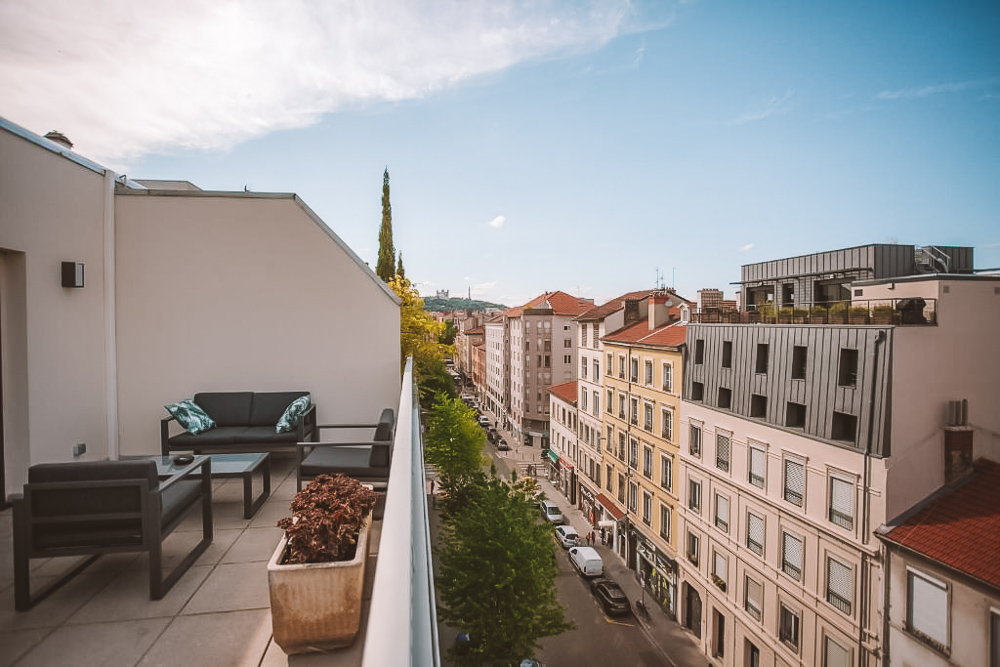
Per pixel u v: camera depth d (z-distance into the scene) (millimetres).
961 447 13742
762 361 18422
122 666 3062
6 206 5762
